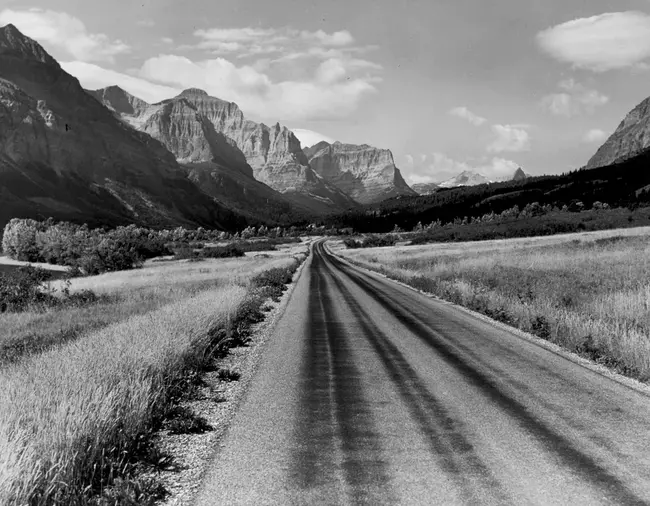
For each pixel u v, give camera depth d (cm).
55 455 443
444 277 2528
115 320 1557
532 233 8531
